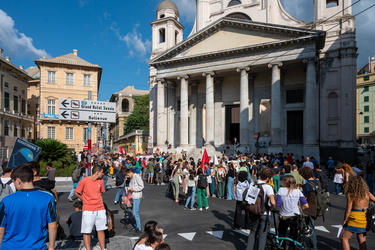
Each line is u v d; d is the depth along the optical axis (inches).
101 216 255.0
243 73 1223.5
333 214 446.0
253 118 1344.7
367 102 2859.3
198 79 1483.8
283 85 1291.8
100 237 254.4
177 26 1763.0
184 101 1358.3
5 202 147.9
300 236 262.1
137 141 2164.1
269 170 265.4
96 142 1856.5
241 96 1222.3
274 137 1128.8
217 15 1540.4
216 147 1321.4
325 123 1246.9
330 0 1314.0
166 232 353.4
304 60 1095.0
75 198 590.6
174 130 1529.3
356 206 233.5
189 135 1510.8
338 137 1222.3
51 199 158.2
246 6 1453.0
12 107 1643.7
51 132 1756.9
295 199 257.8
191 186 490.6
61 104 513.0
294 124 1293.1
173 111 1541.6
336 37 1246.3
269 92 1323.8
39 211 149.8
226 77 1434.5
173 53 1395.2
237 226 362.9
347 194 237.3
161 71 1438.2
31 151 406.3
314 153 1050.7
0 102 1501.0
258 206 246.8
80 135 1825.8
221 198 595.5
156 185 810.8
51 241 155.1
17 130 1720.0
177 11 1755.7
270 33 1171.3
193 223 395.9
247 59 1217.4
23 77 1798.7
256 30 1202.0
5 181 291.0
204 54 1286.9
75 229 288.0
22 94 1796.3
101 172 257.0
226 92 1429.6
